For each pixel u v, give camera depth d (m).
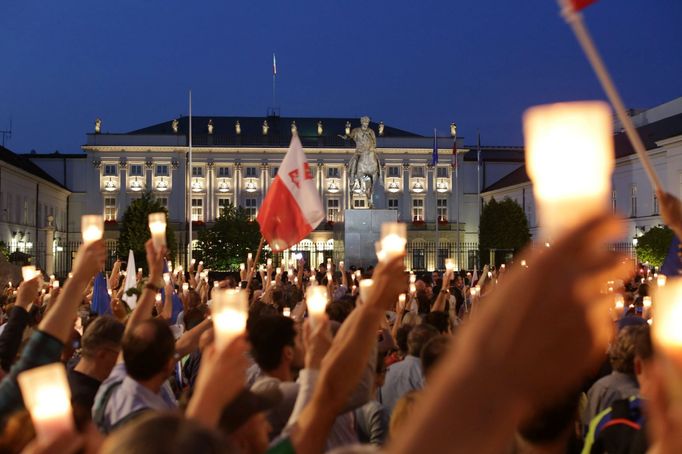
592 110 0.85
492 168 107.81
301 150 14.20
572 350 0.84
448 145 104.62
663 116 78.50
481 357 0.86
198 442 1.27
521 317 0.85
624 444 4.41
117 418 4.56
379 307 3.12
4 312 14.34
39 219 91.00
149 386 4.74
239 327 2.09
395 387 7.21
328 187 103.56
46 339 3.74
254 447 3.10
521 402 0.85
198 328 6.21
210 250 85.31
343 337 3.28
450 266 11.16
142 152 101.50
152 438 1.27
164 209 84.31
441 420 0.87
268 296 13.30
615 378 5.91
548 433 2.46
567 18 2.08
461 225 105.00
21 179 84.19
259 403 3.15
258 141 104.88
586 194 0.84
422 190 104.44
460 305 21.64
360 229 45.97
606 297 0.93
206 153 102.69
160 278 5.49
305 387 3.83
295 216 14.12
